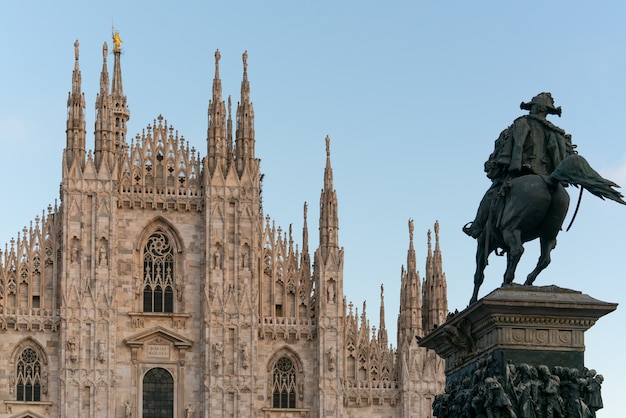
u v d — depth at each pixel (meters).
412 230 110.31
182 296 107.88
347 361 109.25
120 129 129.50
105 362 104.44
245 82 111.06
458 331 24.73
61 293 104.75
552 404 22.98
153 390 106.44
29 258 105.94
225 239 108.19
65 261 105.25
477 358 24.52
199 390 106.75
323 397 107.00
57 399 103.75
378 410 108.62
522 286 24.00
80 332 104.50
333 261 109.19
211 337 106.50
